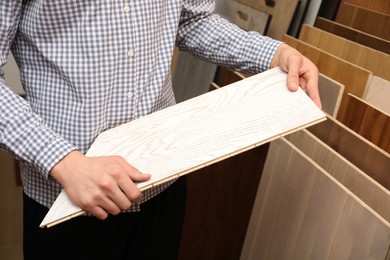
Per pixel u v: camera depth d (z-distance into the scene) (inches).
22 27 31.0
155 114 32.9
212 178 61.6
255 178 53.5
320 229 40.3
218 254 61.4
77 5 29.6
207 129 29.7
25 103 28.5
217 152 27.3
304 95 30.5
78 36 30.4
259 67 37.0
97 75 31.3
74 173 26.5
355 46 52.4
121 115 33.5
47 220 26.4
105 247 37.1
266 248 49.3
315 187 41.1
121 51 31.5
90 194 26.0
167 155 28.3
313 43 59.0
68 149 27.4
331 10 64.2
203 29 40.1
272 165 48.4
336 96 47.9
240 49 38.0
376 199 36.2
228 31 39.2
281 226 46.5
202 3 40.1
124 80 32.6
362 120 45.1
